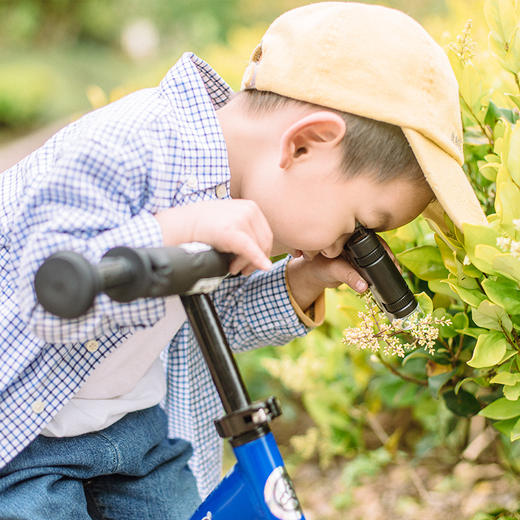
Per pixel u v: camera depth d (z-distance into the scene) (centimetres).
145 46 992
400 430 185
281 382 224
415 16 539
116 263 72
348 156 97
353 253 105
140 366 112
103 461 106
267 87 101
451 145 99
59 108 825
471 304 104
